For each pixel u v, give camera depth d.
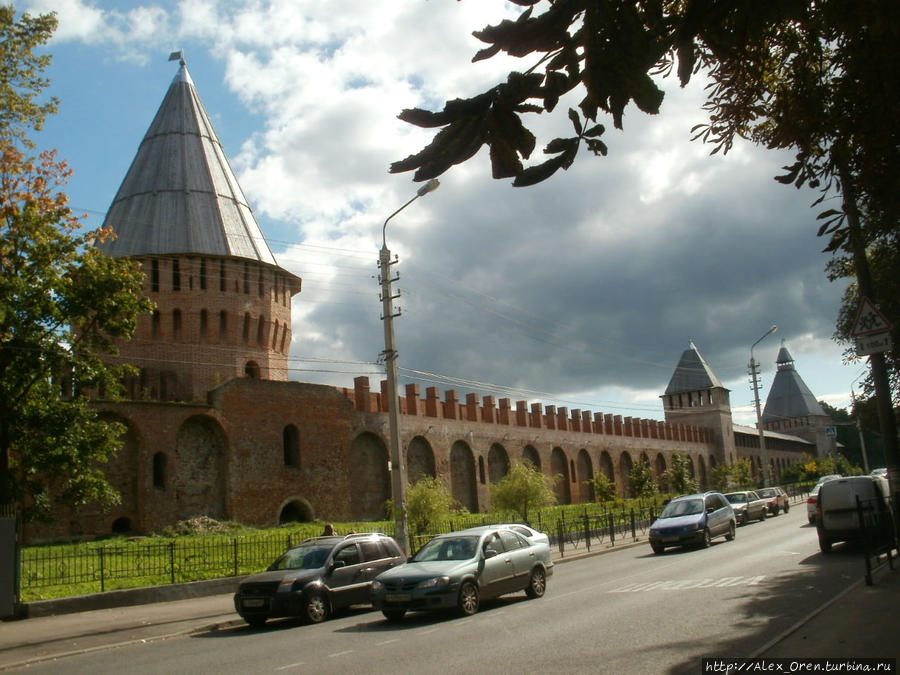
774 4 3.07
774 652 9.38
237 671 11.45
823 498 21.89
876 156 5.77
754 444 100.31
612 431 70.88
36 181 22.70
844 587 15.05
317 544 18.25
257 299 50.22
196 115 53.72
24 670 13.17
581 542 35.50
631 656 10.20
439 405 52.53
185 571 23.09
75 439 22.27
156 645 15.19
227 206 51.47
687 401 91.81
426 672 10.19
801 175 5.65
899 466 16.55
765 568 19.42
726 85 5.73
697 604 14.37
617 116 2.96
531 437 60.22
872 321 15.63
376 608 15.73
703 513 28.33
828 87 5.62
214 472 39.56
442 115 2.91
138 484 36.19
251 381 41.41
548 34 2.85
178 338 46.91
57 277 22.05
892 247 10.05
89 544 29.19
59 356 22.31
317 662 11.64
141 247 47.88
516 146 2.94
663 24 3.06
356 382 47.62
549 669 9.80
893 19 3.48
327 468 43.91
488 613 15.62
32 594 19.50
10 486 22.39
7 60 22.38
